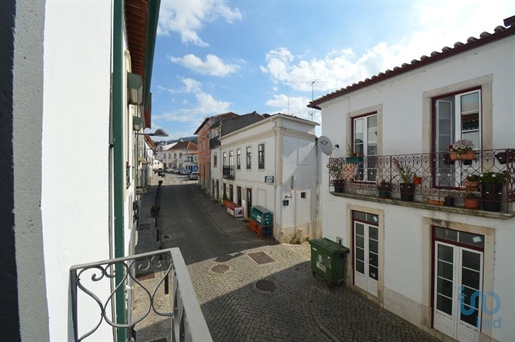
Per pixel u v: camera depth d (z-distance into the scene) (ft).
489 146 14.24
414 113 18.13
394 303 19.48
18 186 2.35
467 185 14.58
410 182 17.94
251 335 18.01
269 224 40.75
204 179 93.56
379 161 20.45
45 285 2.78
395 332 17.67
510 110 13.46
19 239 2.35
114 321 7.70
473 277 15.02
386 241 19.92
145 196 77.30
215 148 74.43
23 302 2.38
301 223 41.52
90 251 5.00
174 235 41.47
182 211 58.70
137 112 27.22
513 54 13.32
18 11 2.35
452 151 14.89
